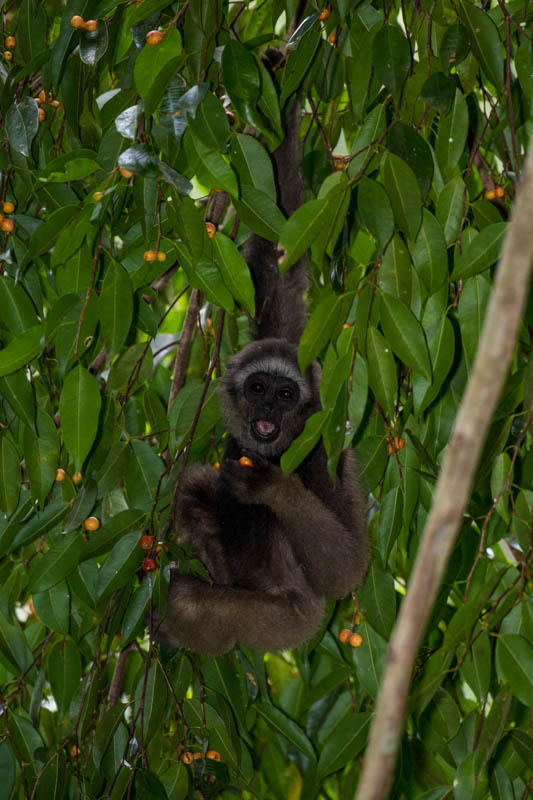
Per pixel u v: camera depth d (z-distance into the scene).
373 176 9.13
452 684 10.24
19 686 9.31
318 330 7.05
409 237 7.34
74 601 9.66
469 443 2.92
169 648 9.26
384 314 7.26
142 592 8.11
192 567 9.23
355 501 9.91
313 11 8.58
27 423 8.03
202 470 10.55
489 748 7.26
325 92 10.23
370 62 8.01
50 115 9.45
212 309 11.41
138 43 7.64
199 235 7.33
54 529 8.96
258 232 7.83
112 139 7.96
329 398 7.12
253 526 10.60
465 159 9.73
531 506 8.19
